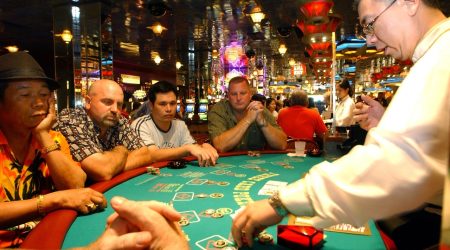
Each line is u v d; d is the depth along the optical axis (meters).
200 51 12.95
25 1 6.55
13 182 1.65
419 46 0.92
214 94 18.19
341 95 4.99
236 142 3.13
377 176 0.79
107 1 6.66
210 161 2.46
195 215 1.38
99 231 1.21
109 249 0.74
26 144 1.73
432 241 0.98
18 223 1.36
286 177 2.07
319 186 0.89
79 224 1.28
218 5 7.09
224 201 1.57
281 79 23.03
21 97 1.59
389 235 1.09
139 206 0.77
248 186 1.86
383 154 0.79
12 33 9.29
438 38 0.85
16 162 1.68
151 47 12.02
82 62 6.79
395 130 0.79
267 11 7.65
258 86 19.70
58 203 1.37
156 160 2.59
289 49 13.03
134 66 16.17
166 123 3.24
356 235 1.14
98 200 1.42
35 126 1.70
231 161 2.63
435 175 0.75
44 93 1.68
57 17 6.75
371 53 10.19
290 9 7.47
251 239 1.05
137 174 2.12
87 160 1.97
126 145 2.53
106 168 1.96
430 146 0.75
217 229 1.22
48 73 12.35
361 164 0.82
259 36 10.41
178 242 0.76
